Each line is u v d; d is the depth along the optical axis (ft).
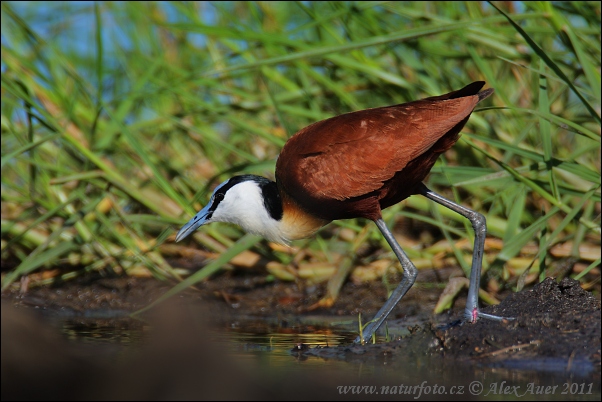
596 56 38.01
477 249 30.55
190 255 44.27
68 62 48.70
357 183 30.17
